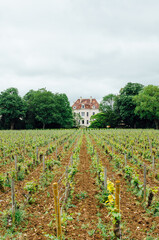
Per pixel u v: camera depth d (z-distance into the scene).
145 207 5.46
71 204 5.87
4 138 21.69
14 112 46.56
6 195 6.63
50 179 8.31
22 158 12.36
